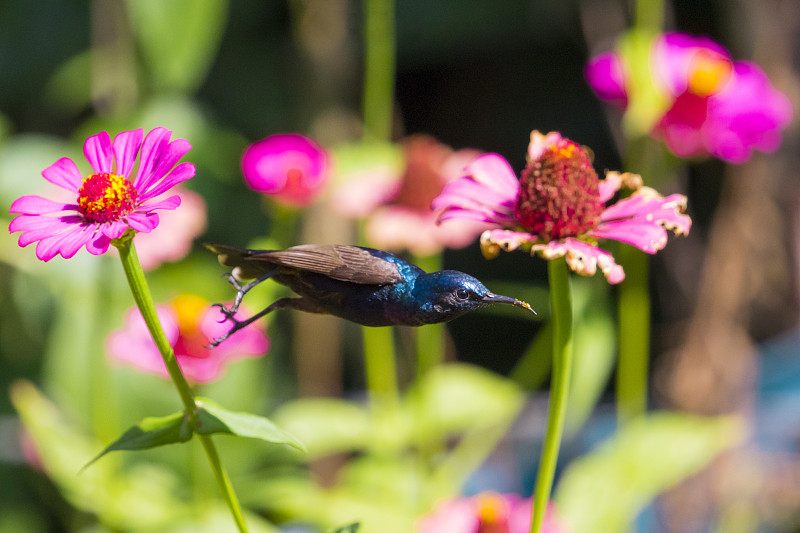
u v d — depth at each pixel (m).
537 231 0.88
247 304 1.08
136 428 0.85
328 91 1.93
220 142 1.76
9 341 1.92
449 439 1.40
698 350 1.61
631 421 1.11
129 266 0.84
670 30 1.91
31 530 1.79
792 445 1.45
